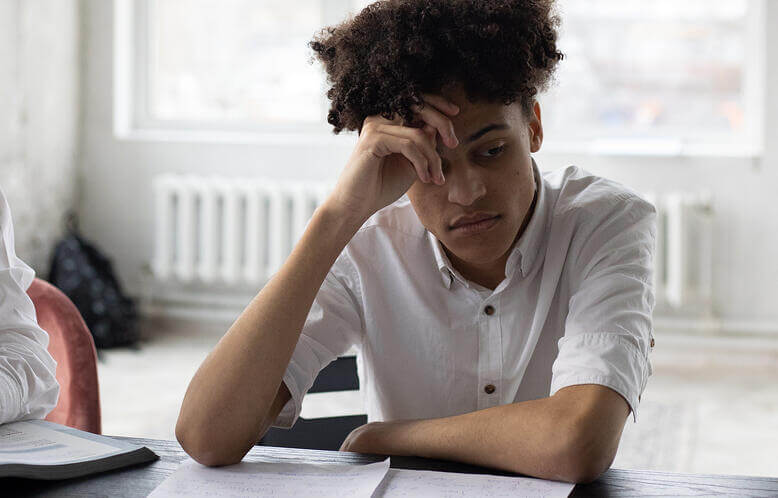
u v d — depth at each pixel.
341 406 3.06
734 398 3.35
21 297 1.16
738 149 3.90
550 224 1.16
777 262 3.85
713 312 3.93
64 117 4.34
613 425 0.91
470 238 0.98
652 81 4.00
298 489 0.87
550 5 1.03
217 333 4.39
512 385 1.19
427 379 1.21
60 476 0.89
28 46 4.03
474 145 0.95
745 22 3.89
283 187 4.12
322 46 1.11
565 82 4.05
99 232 4.50
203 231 4.21
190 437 0.96
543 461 0.90
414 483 0.89
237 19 4.41
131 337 4.06
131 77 4.49
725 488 0.88
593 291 1.05
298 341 1.10
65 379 1.29
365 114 1.02
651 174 3.94
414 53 0.94
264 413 0.98
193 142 4.38
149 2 4.45
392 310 1.21
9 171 3.95
